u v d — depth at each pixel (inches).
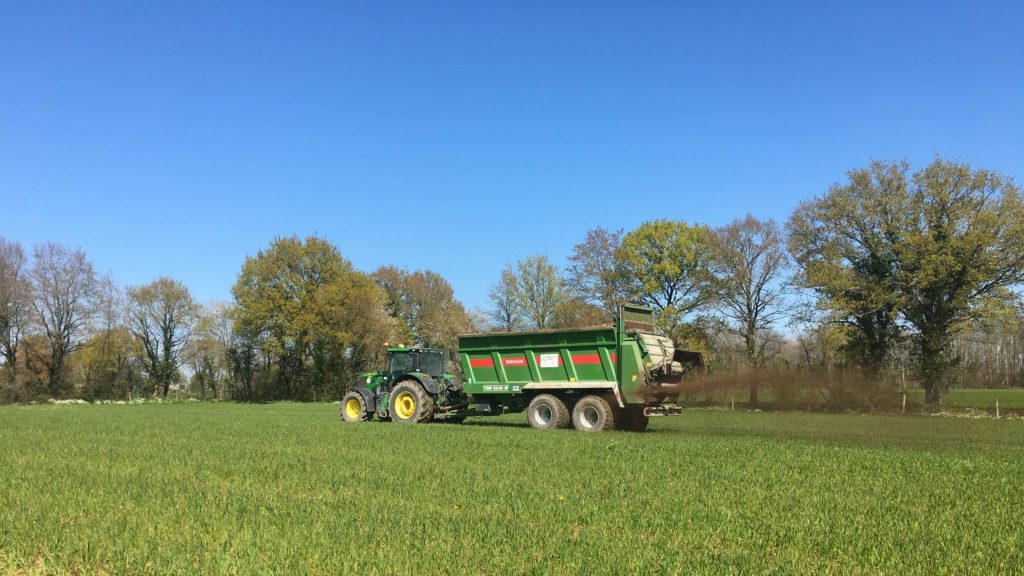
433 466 439.8
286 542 246.4
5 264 2250.2
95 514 299.4
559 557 230.7
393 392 890.7
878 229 1459.2
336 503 318.7
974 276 1332.4
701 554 235.0
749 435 708.0
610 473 410.0
